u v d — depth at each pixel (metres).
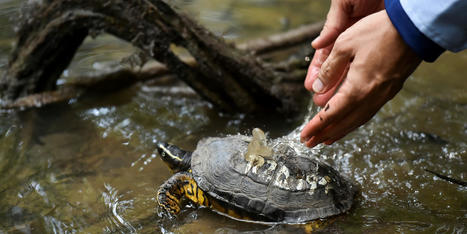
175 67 3.85
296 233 2.41
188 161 3.01
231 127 3.87
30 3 3.97
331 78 2.07
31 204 2.78
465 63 4.85
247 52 4.12
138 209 2.70
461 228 2.40
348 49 1.90
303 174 2.60
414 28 1.70
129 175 3.11
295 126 3.86
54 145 3.55
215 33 3.93
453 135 3.50
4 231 2.52
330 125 2.14
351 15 2.50
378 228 2.43
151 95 4.55
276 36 5.40
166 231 2.49
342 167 3.11
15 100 4.28
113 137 3.69
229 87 3.94
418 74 4.68
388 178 2.96
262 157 2.69
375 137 3.54
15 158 3.36
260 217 2.50
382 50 1.81
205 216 2.64
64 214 2.67
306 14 6.38
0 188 2.96
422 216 2.53
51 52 4.13
